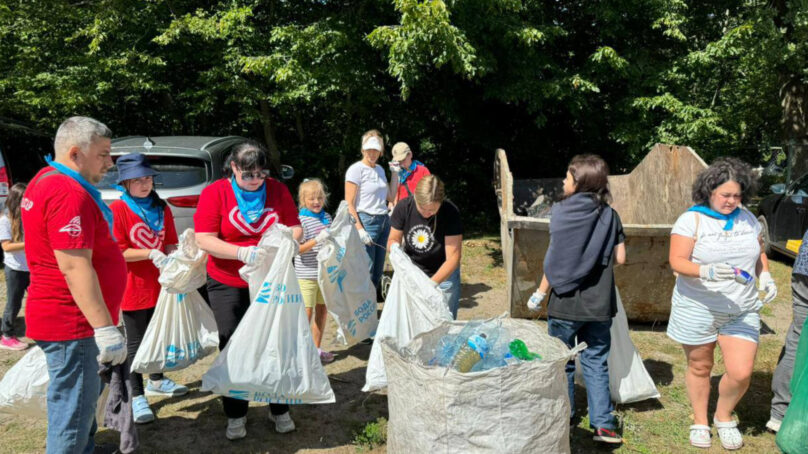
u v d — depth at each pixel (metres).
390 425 2.81
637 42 10.28
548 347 2.93
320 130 13.21
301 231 3.64
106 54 10.02
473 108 11.07
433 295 3.43
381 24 9.57
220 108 11.88
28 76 9.80
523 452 2.54
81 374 2.71
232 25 9.27
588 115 10.47
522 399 2.53
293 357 3.32
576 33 10.54
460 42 8.08
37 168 8.73
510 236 5.28
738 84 17.72
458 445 2.51
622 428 3.65
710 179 3.18
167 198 5.57
